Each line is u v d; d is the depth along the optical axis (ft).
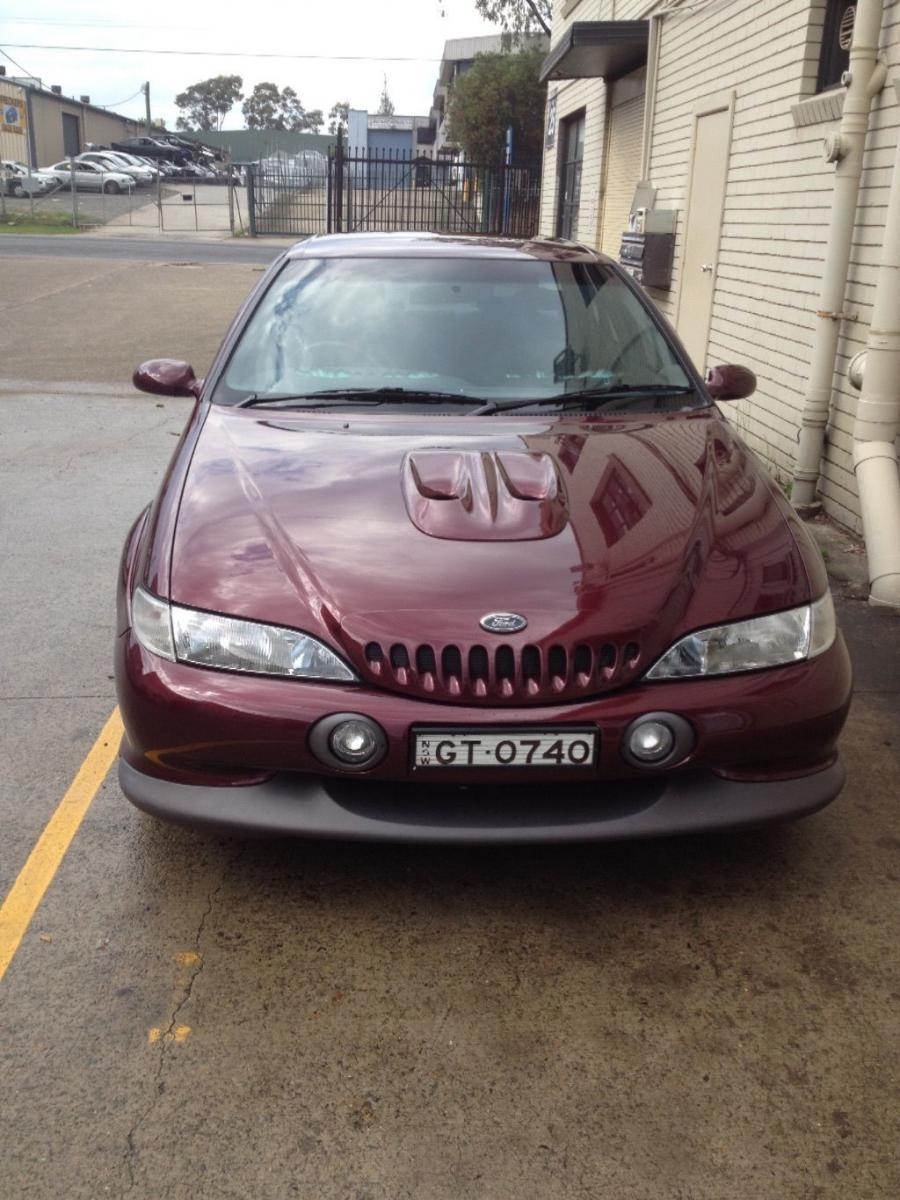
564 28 53.88
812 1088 7.09
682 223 29.71
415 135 202.80
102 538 17.99
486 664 7.67
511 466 9.59
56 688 12.59
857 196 18.37
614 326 12.48
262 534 8.73
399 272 12.82
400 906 8.83
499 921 8.68
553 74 42.52
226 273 63.10
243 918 8.64
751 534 8.96
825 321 18.94
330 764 7.79
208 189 153.28
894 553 15.72
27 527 18.54
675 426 10.98
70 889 8.97
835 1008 7.79
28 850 9.50
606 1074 7.17
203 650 8.05
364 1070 7.16
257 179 106.52
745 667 8.10
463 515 8.79
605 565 8.27
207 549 8.63
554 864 9.43
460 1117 6.81
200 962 8.13
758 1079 7.15
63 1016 7.57
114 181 141.69
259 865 9.33
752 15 24.09
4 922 8.55
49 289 53.88
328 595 8.04
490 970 8.12
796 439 21.52
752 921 8.71
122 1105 6.84
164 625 8.23
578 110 49.29
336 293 12.53
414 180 90.07
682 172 29.63
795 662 8.29
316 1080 7.07
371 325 12.13
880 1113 6.89
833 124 19.53
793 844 9.78
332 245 13.55
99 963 8.10
